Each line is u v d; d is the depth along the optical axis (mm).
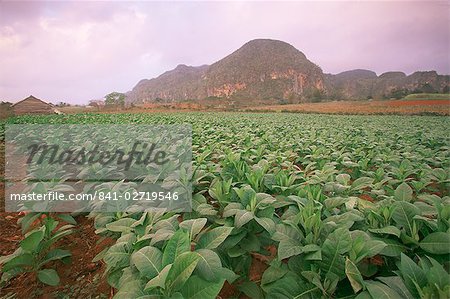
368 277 2732
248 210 3152
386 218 2922
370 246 2371
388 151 8930
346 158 7129
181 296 1924
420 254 2588
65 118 25938
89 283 3639
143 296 2027
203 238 2662
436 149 9852
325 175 4883
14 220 5656
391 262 2762
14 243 4801
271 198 3293
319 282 2244
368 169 6816
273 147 9242
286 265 2740
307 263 2541
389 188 4906
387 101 55250
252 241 3119
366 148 9953
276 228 2809
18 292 3539
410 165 6363
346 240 2334
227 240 2979
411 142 11453
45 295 3465
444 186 5664
